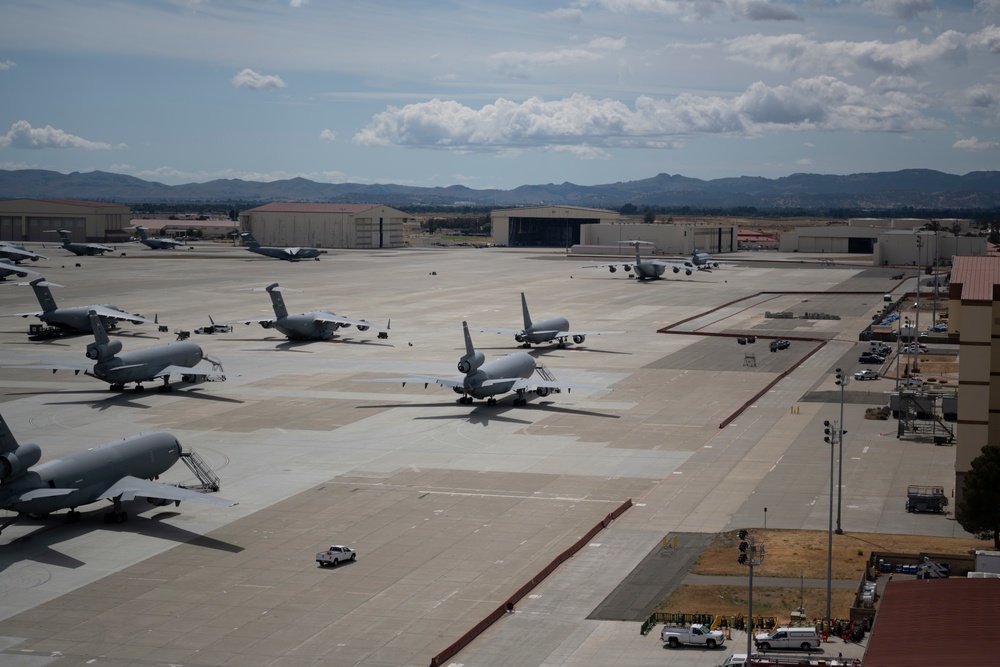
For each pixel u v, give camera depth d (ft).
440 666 188.55
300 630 202.90
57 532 259.19
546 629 205.67
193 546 250.37
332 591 223.10
